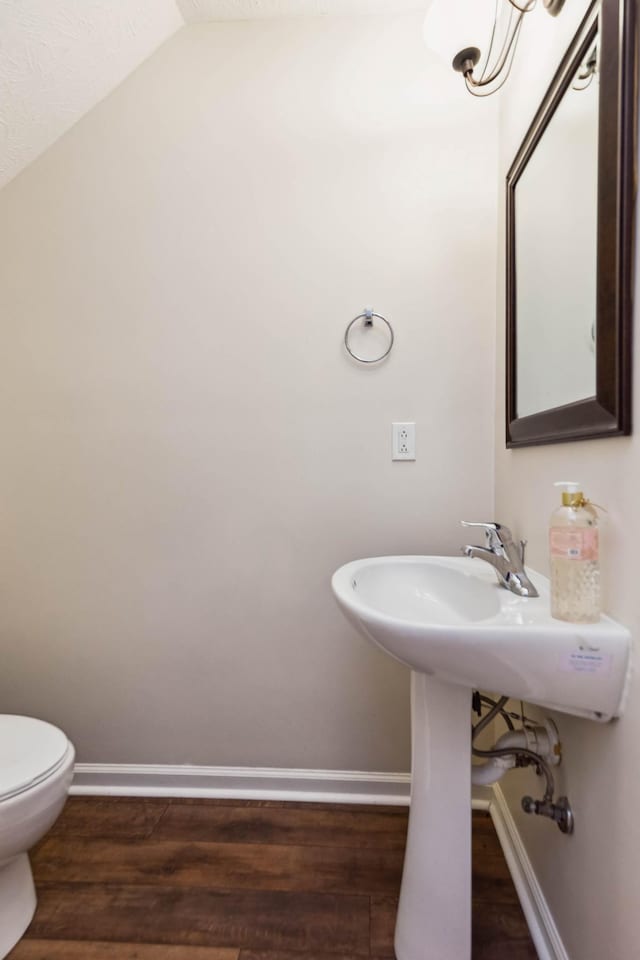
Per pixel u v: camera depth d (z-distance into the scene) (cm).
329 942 98
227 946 98
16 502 142
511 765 91
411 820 93
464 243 130
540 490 98
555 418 85
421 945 88
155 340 138
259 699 141
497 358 128
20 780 94
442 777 88
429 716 89
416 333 132
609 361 67
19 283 139
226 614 140
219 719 142
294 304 134
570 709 70
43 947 98
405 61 129
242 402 137
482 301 130
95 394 140
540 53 97
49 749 105
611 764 70
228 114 133
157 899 108
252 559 139
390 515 135
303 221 133
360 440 135
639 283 63
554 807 85
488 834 126
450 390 132
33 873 115
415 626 70
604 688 67
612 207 66
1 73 112
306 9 129
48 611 143
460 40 98
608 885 71
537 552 100
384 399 134
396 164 130
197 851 122
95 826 131
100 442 140
